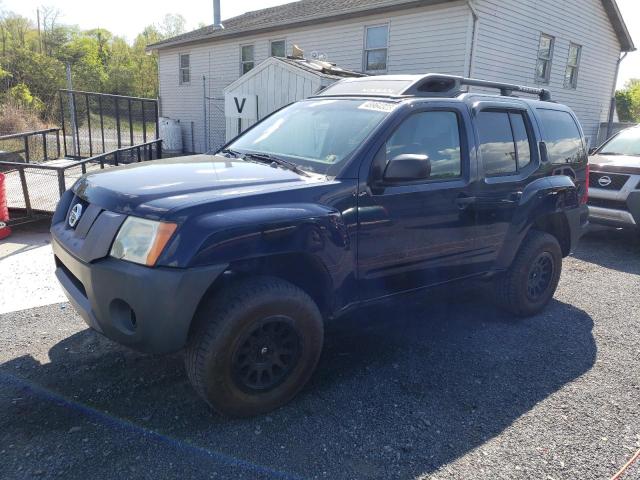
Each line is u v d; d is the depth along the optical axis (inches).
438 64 518.3
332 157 130.2
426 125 142.3
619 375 143.9
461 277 156.3
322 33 627.2
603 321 184.1
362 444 108.7
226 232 102.3
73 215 124.1
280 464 101.3
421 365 144.9
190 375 109.1
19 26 2058.3
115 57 2273.6
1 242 250.8
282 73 479.2
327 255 117.8
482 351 155.4
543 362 150.0
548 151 180.5
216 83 800.3
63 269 132.1
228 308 106.4
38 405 117.0
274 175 124.3
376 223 128.0
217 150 164.7
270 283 112.7
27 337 150.5
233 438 108.5
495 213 158.9
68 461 99.0
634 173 281.7
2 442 103.7
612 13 691.4
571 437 114.0
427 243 141.3
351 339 160.6
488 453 107.4
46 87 1407.5
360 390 130.3
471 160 150.6
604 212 291.6
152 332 101.2
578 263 262.7
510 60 552.4
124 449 103.3
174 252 99.1
